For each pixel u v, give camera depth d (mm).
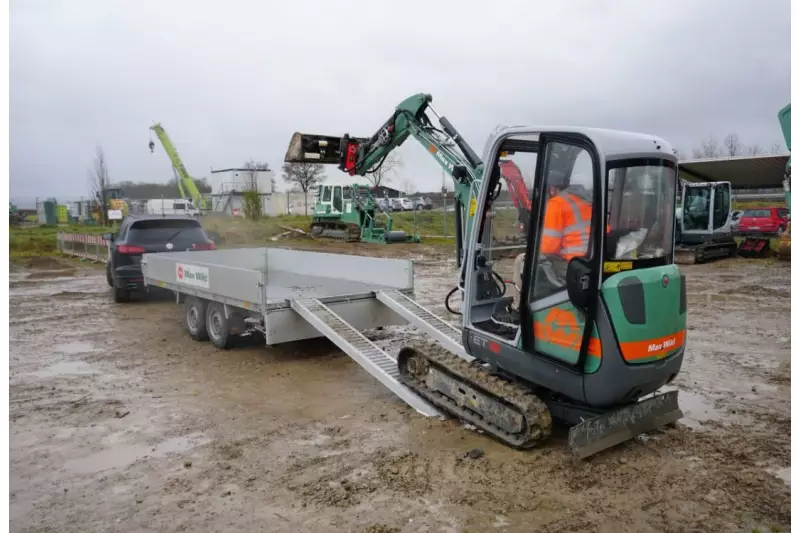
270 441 5270
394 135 8508
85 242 20641
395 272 8656
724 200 20531
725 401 6277
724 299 12633
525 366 5023
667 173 4773
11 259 20391
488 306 5699
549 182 4766
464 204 6781
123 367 7621
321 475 4605
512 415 4969
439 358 5844
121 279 11773
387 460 4836
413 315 7578
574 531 3836
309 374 7273
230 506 4168
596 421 4660
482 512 4055
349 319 8008
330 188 30578
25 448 5180
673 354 4695
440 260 21422
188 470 4730
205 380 7062
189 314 9133
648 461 4809
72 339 9125
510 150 5355
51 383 6980
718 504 4168
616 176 4406
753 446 5125
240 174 55469
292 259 11000
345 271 9680
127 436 5418
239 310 8234
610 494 4301
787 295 13094
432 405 5887
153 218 12195
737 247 21766
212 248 12539
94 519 4031
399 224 35562
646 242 4660
